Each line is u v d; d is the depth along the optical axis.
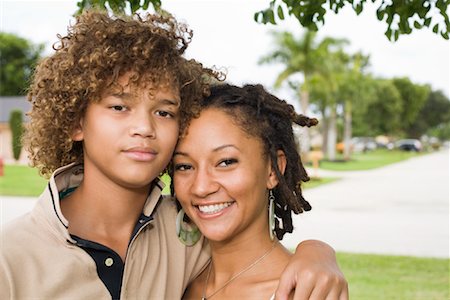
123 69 1.95
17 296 1.86
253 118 2.12
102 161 1.99
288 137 2.24
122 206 2.09
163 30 2.10
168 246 2.30
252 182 2.11
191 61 2.20
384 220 14.21
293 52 31.73
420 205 17.50
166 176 2.61
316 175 29.55
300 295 1.95
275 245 2.30
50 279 1.89
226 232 2.12
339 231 12.42
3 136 39.56
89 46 1.98
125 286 2.04
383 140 86.75
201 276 2.44
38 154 2.14
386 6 3.24
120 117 1.96
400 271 8.65
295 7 3.29
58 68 2.02
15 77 58.25
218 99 2.12
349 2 3.26
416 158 57.00
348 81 46.09
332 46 32.56
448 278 8.22
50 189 1.97
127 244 2.11
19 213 14.46
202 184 2.08
